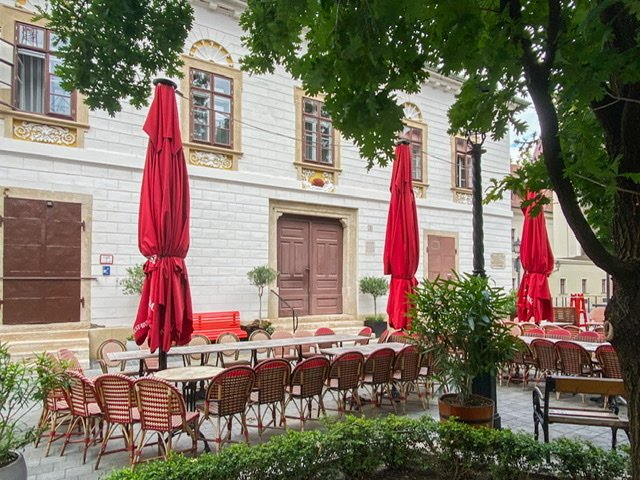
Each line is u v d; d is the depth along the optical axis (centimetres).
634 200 218
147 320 512
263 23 265
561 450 328
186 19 315
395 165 682
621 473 307
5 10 840
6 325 815
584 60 170
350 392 694
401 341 732
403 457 358
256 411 594
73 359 522
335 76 194
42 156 859
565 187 201
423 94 1449
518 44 179
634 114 211
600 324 1170
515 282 1898
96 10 286
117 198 932
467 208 1535
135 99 325
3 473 287
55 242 867
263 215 1119
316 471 328
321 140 1241
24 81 860
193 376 471
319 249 1248
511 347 420
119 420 414
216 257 1043
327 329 878
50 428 488
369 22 168
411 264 653
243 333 995
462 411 405
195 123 1040
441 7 181
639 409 221
